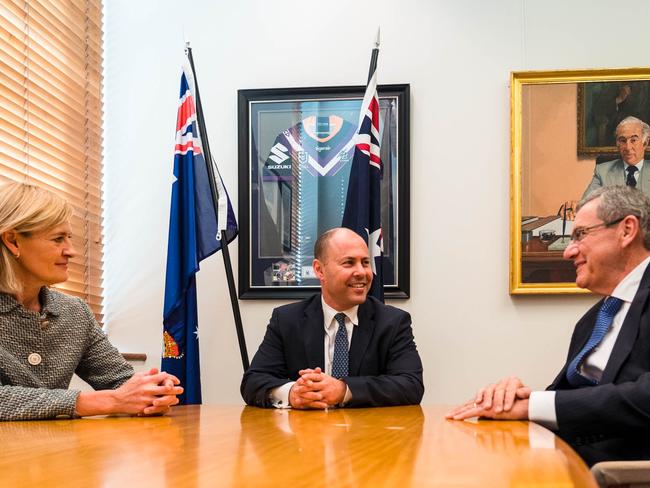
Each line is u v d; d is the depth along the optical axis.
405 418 1.69
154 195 3.68
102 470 0.83
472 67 3.54
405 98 3.52
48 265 2.00
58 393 1.72
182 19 3.72
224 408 2.14
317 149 3.60
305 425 1.50
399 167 3.51
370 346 2.51
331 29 3.64
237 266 3.57
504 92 3.52
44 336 2.03
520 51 3.53
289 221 3.58
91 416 1.78
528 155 3.46
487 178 3.50
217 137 3.65
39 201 2.01
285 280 3.55
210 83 3.68
